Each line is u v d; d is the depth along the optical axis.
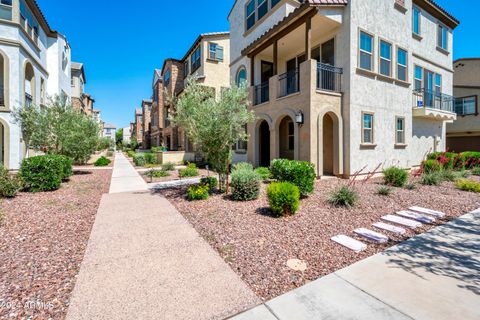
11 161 12.16
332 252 3.84
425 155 13.67
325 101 9.88
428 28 14.45
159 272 3.27
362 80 10.57
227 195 7.60
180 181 10.70
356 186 8.68
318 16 9.70
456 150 20.66
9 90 12.21
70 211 6.08
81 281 3.04
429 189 8.32
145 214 5.86
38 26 15.64
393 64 11.79
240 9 15.27
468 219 5.48
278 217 5.45
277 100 11.20
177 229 4.86
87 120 13.54
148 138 39.72
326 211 5.86
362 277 3.14
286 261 3.56
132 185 9.91
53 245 4.09
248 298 2.73
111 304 2.61
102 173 14.02
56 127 11.68
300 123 9.83
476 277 3.14
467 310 2.52
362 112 10.59
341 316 2.44
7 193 7.18
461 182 8.52
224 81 19.39
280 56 13.78
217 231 4.72
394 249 3.96
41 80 16.14
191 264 3.49
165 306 2.59
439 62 15.25
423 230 4.85
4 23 12.17
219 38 19.14
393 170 9.15
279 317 2.43
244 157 14.18
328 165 11.56
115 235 4.55
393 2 11.83
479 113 17.75
